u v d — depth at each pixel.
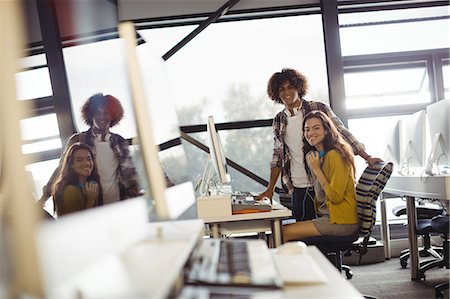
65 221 0.64
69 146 2.29
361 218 2.68
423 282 3.59
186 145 4.75
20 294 0.55
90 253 0.70
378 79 4.99
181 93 4.80
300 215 3.40
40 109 4.52
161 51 4.83
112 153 2.13
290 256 1.21
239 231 2.57
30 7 4.50
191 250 1.05
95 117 2.29
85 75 4.23
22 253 0.55
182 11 4.77
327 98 4.79
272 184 3.48
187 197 1.45
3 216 0.60
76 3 4.50
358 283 3.68
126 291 0.67
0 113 0.58
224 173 2.71
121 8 4.75
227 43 4.82
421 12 4.94
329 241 2.66
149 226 1.33
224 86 4.82
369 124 4.98
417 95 4.98
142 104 0.98
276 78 3.39
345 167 2.66
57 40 4.42
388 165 2.61
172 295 0.83
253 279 0.91
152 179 0.98
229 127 4.79
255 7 4.77
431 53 4.98
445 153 2.83
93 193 2.04
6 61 0.59
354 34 4.99
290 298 0.91
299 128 3.36
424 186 2.90
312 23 4.82
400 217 4.93
